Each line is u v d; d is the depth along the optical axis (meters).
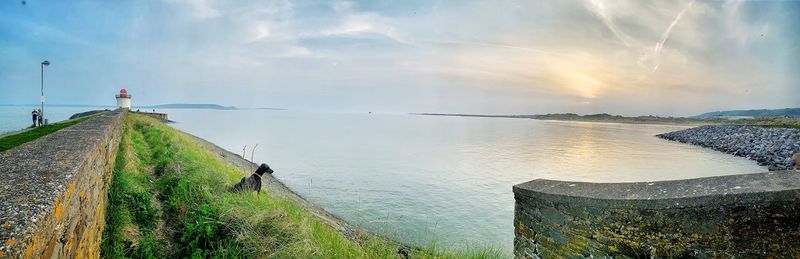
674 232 3.53
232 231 6.32
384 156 34.84
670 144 53.38
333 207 15.57
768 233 3.17
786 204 3.10
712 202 3.33
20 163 3.80
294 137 58.25
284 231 6.67
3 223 2.13
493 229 13.06
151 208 7.00
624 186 4.12
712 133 58.84
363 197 17.42
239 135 60.12
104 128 8.48
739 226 3.26
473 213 14.96
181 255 5.86
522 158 34.62
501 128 111.56
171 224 6.93
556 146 48.12
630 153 40.28
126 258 5.16
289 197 14.72
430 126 122.69
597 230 4.00
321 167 26.83
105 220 5.81
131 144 14.41
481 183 21.50
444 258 7.98
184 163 11.27
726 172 28.12
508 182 22.05
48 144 5.27
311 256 6.11
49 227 2.43
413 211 15.12
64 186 2.98
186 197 7.91
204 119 139.62
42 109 29.78
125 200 6.98
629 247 3.78
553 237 4.48
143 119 32.03
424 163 30.11
